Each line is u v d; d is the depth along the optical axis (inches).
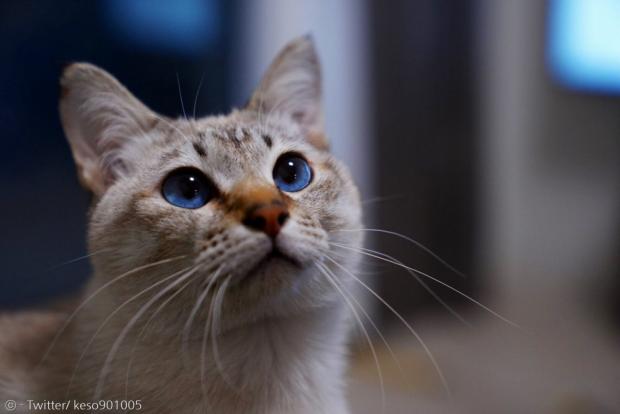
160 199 13.7
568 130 33.7
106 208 14.3
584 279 34.0
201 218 13.2
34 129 21.1
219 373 13.7
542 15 31.6
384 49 27.6
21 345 15.3
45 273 21.0
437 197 29.8
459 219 30.8
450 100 29.8
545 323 29.3
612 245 32.9
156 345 13.6
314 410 14.3
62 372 14.4
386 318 27.5
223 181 13.7
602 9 30.3
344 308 15.0
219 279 12.9
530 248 34.0
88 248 14.5
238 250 12.7
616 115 33.7
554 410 21.7
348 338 16.0
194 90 23.4
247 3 24.6
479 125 31.3
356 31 27.1
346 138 27.3
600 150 34.0
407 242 28.6
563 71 31.8
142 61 22.5
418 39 28.3
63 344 14.7
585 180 34.1
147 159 14.7
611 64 30.8
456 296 30.7
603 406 22.0
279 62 16.1
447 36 29.2
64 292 20.7
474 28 30.1
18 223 21.0
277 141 14.6
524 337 27.5
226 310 13.2
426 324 28.5
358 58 27.2
